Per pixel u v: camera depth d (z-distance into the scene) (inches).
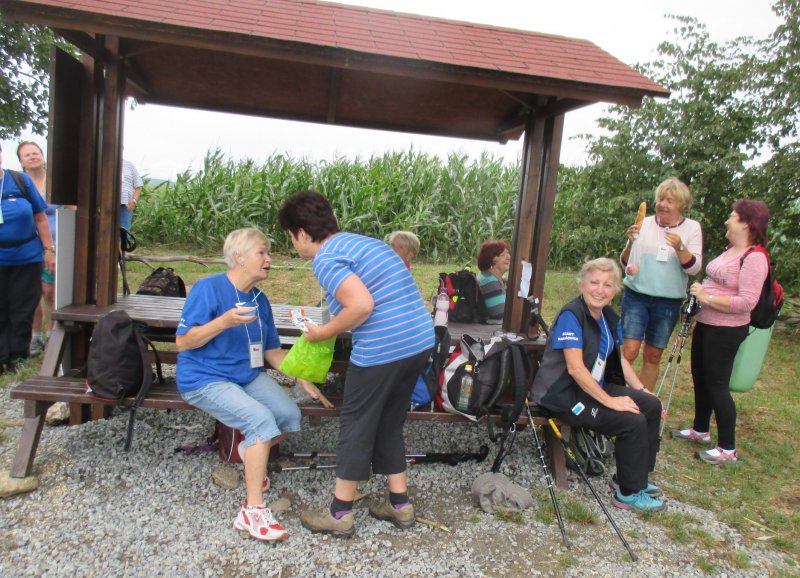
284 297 287.0
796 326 286.7
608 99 122.3
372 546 101.3
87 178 135.0
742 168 274.5
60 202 126.3
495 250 171.5
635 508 118.8
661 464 142.6
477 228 452.1
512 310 147.9
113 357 109.6
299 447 138.3
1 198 166.4
